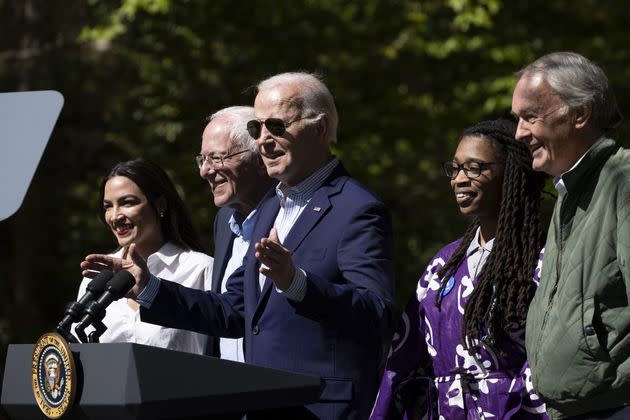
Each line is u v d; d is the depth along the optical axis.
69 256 45.44
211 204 38.06
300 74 12.97
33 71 43.16
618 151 10.16
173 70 38.91
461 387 11.48
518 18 41.00
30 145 10.45
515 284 11.42
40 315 45.69
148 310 11.93
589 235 9.93
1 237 49.16
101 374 9.05
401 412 12.08
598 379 9.67
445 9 40.19
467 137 12.01
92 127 44.28
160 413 9.05
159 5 36.72
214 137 14.75
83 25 42.28
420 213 40.59
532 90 10.30
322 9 39.69
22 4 43.56
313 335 12.05
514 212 11.64
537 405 11.11
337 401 11.89
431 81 40.53
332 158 12.97
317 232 12.41
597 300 9.80
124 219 14.58
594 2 41.22
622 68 39.81
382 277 12.03
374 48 39.69
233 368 9.54
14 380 9.88
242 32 39.19
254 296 12.55
